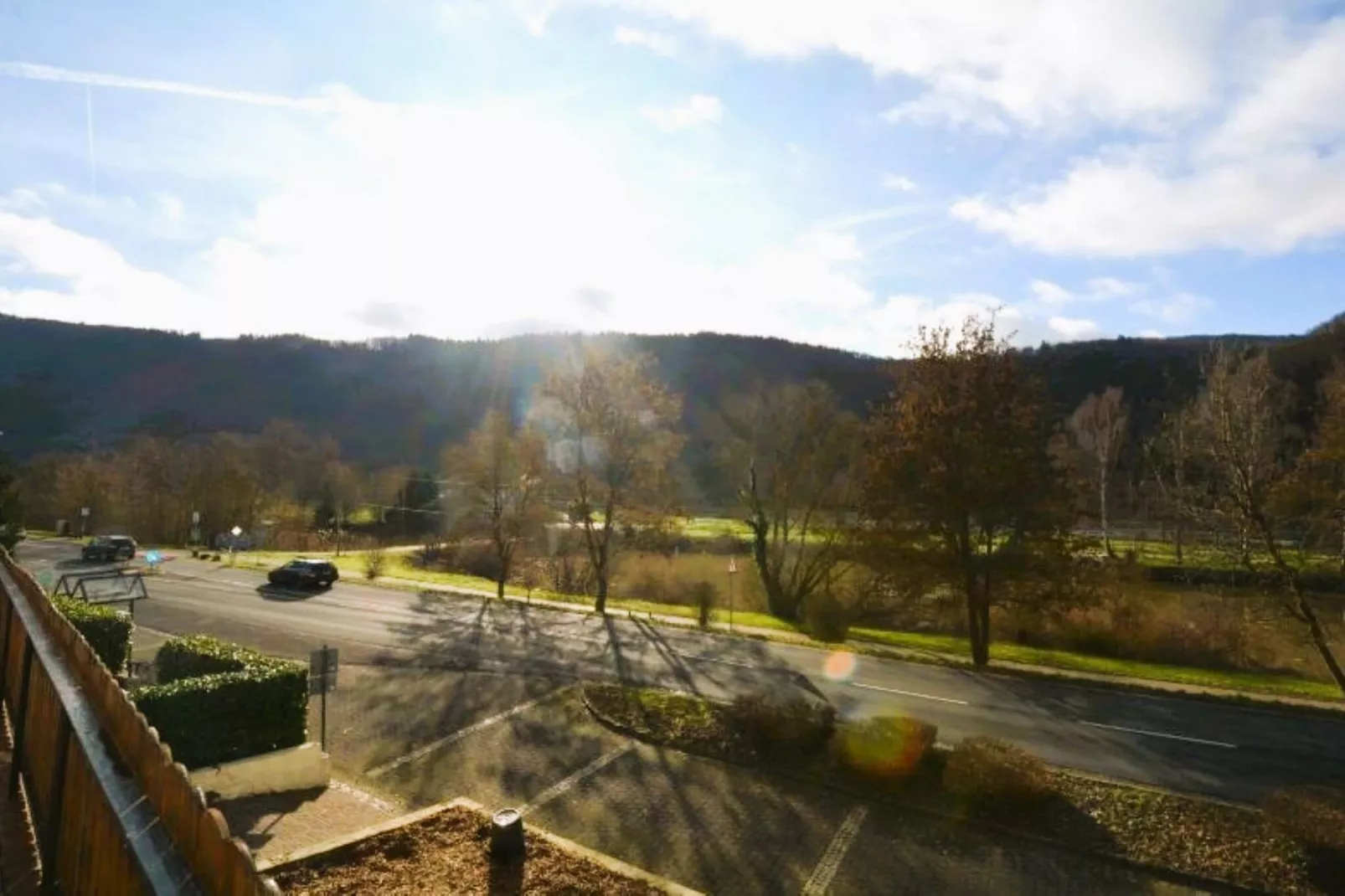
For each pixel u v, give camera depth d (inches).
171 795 211.9
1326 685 985.5
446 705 784.9
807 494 1529.3
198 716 530.3
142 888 191.3
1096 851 489.4
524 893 335.6
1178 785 586.9
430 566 2137.1
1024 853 493.0
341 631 1139.9
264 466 2903.5
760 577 1609.3
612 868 363.9
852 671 938.7
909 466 1044.5
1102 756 649.0
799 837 511.8
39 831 318.0
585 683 845.8
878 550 1072.2
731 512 1871.3
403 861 364.8
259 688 557.3
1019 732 711.1
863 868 473.7
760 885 453.7
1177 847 486.9
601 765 632.4
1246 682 967.6
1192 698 830.5
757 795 576.7
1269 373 1180.5
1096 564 1028.5
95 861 237.0
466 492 1710.1
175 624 1167.6
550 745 674.8
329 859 365.1
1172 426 1418.6
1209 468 949.8
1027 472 985.5
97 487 2696.9
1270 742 689.0
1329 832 460.4
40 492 2851.9
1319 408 1142.3
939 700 815.1
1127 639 1178.0
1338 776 605.6
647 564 1787.6
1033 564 986.7
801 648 1069.8
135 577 1131.9
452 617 1280.8
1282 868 459.2
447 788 580.1
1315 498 810.2
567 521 1798.7
